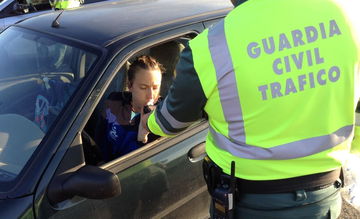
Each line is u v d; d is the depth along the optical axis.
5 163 1.72
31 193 1.58
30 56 2.12
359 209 3.02
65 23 2.18
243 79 1.27
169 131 1.49
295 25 1.26
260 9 1.28
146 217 2.00
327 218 1.47
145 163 1.94
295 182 1.38
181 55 1.34
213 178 1.52
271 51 1.25
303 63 1.26
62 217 1.64
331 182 1.44
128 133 2.05
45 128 1.81
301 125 1.31
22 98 2.01
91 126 2.06
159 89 2.17
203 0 2.58
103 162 1.96
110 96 2.14
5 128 1.90
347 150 1.44
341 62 1.28
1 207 1.55
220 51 1.27
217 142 1.48
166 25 2.08
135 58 2.19
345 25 1.29
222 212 1.52
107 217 1.81
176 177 2.08
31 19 2.40
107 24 2.09
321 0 1.30
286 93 1.27
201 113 1.45
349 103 1.33
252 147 1.36
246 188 1.44
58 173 1.62
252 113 1.31
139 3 2.52
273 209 1.42
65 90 1.87
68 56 1.93
